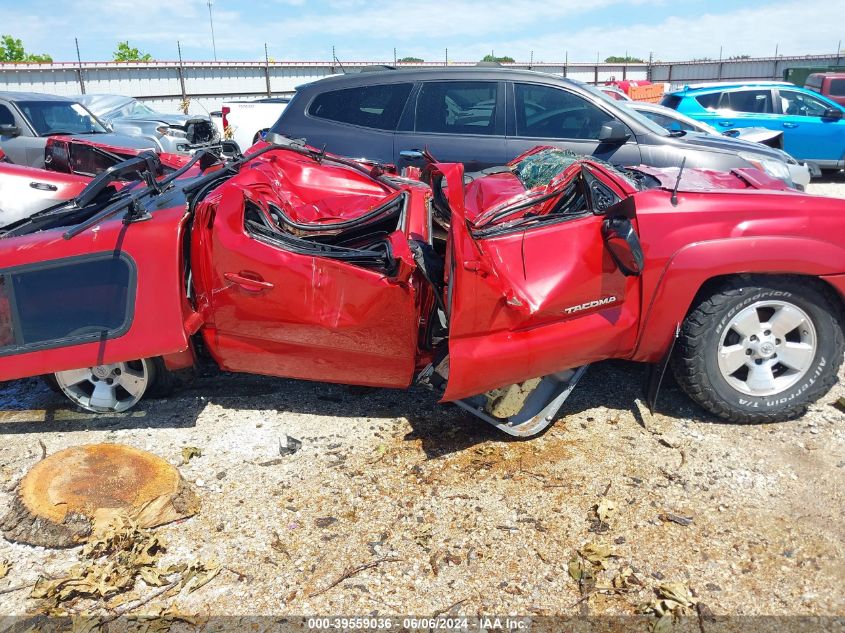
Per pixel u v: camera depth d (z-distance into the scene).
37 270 3.37
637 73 29.61
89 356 3.36
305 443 3.46
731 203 3.28
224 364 3.64
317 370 3.52
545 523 2.80
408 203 3.45
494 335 3.12
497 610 2.37
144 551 2.63
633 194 3.33
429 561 2.61
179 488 2.96
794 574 2.48
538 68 28.06
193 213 3.55
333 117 6.00
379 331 3.29
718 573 2.50
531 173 4.29
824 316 3.32
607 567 2.54
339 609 2.39
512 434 3.38
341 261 3.29
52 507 2.80
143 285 3.34
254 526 2.83
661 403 3.75
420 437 3.50
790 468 3.11
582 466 3.19
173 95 21.80
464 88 5.82
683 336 3.33
